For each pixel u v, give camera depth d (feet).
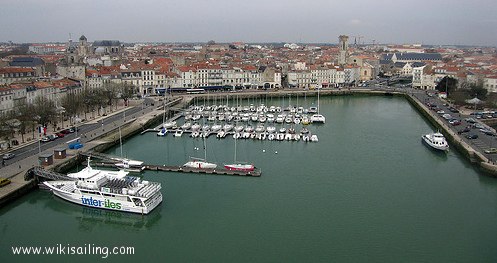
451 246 400.88
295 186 552.82
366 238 415.23
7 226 446.19
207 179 576.61
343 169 623.77
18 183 504.43
